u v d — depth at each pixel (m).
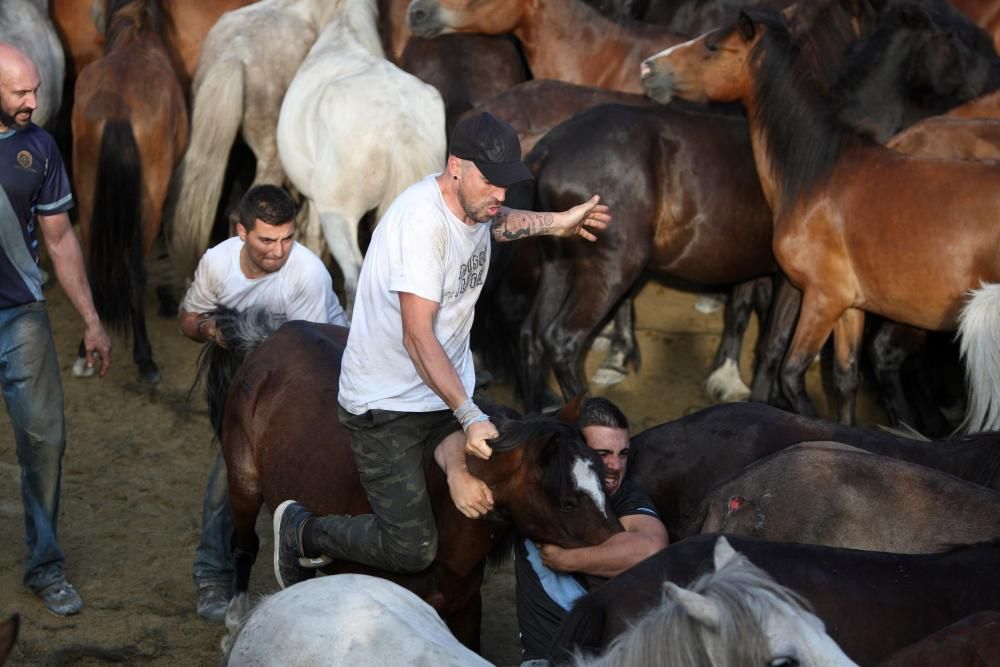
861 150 8.41
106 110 9.85
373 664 3.81
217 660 6.48
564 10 11.46
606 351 11.27
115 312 9.89
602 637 4.12
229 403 6.14
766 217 9.24
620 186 9.02
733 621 3.19
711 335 11.58
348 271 9.77
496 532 4.91
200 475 8.81
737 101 9.44
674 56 9.12
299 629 3.97
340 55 10.57
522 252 9.87
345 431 5.58
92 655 6.44
